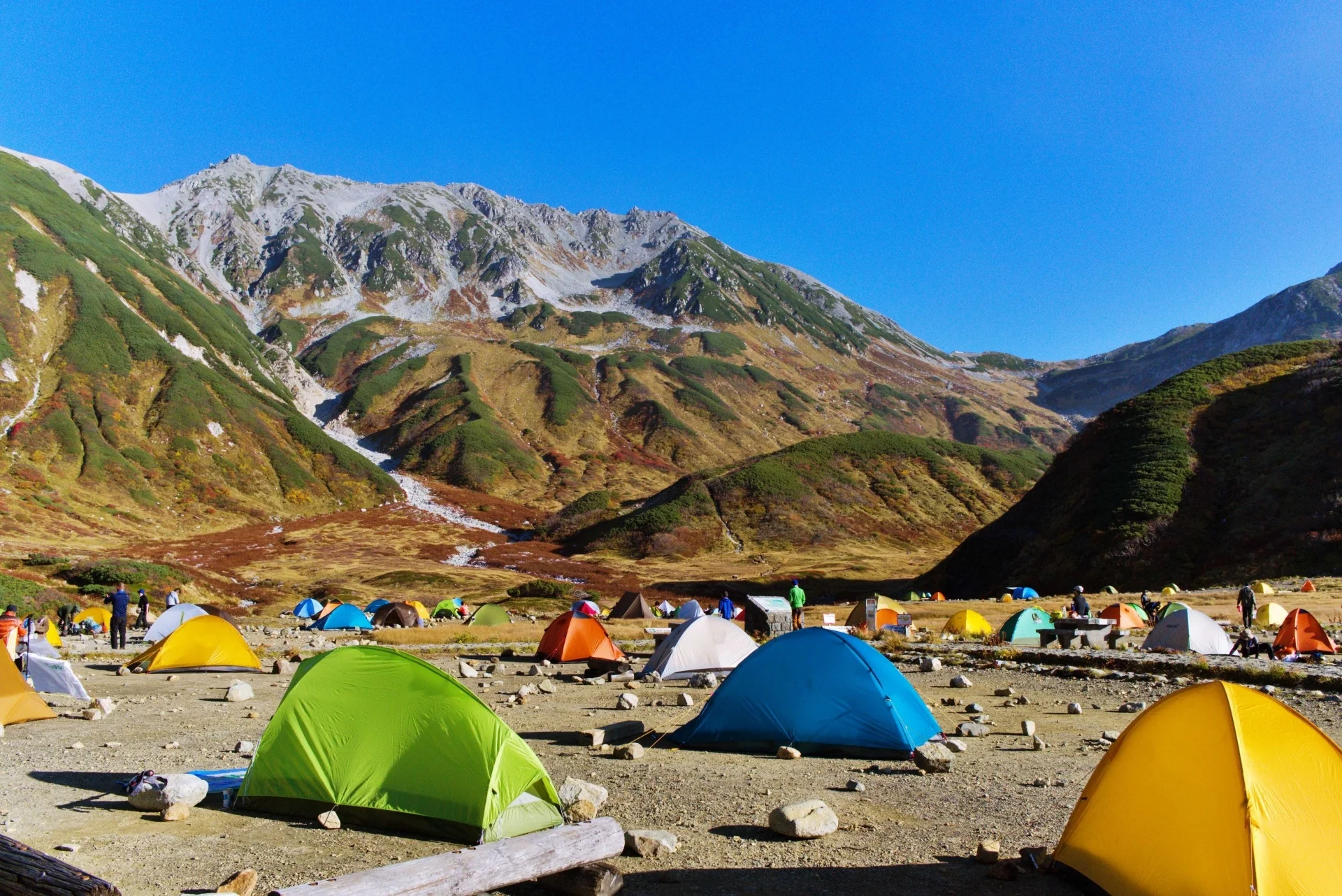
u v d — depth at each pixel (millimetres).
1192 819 5047
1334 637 22438
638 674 18469
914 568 84500
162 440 107688
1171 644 20922
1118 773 5664
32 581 43094
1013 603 38688
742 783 8625
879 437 126875
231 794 7820
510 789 6777
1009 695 15039
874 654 10547
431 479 145125
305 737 7508
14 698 12430
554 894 5621
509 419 183750
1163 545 48281
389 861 6055
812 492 109875
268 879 5645
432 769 6926
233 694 14734
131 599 44656
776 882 5688
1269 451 51875
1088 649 22000
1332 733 10906
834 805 7754
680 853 6352
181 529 92125
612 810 7605
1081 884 5605
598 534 103438
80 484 91500
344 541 96438
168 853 6230
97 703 13219
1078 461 61969
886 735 9859
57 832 6738
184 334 141375
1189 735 5320
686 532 99500
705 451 178250
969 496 116125
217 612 45594
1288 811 4848
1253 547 45188
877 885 5637
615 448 175250
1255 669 16297
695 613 38719
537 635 29781
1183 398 61156
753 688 10586
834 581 74125
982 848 6098
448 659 22969
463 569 80375
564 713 13359
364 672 7641
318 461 125625
